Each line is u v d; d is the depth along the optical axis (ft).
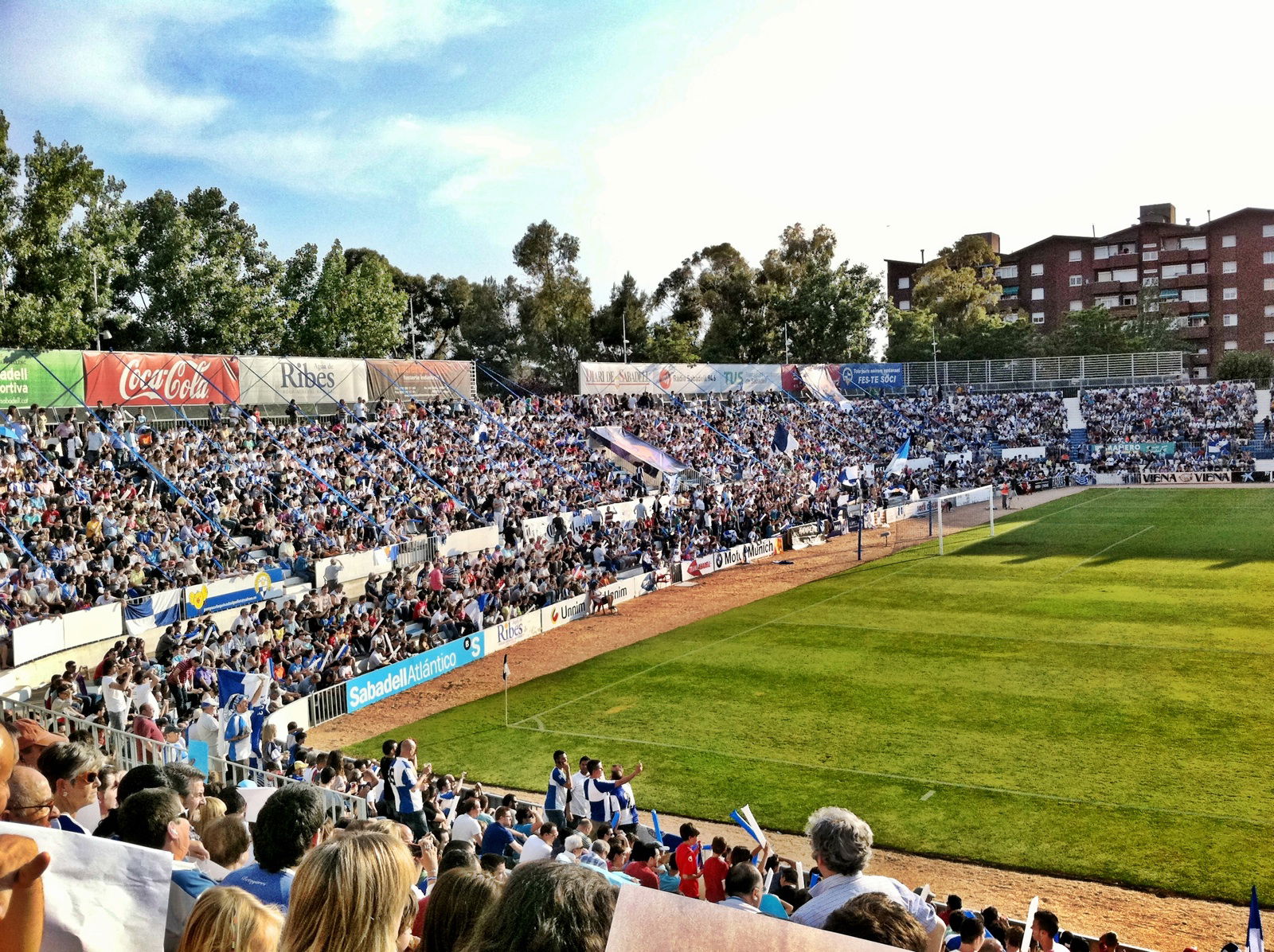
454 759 92.32
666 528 191.01
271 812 19.49
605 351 376.07
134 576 109.40
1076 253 464.24
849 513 228.84
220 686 86.99
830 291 393.91
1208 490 259.80
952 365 353.51
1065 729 91.91
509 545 165.27
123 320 219.61
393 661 116.57
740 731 96.53
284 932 12.38
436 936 13.79
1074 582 157.38
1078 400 332.19
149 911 12.29
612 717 102.89
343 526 147.13
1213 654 113.70
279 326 248.11
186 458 143.84
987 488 250.37
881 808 76.79
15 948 9.76
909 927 13.57
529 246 369.91
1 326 165.68
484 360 364.17
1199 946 55.77
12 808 19.49
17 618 93.50
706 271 414.41
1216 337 437.17
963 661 116.37
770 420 290.35
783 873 51.78
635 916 9.59
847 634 132.67
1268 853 66.28
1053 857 67.46
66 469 128.98
